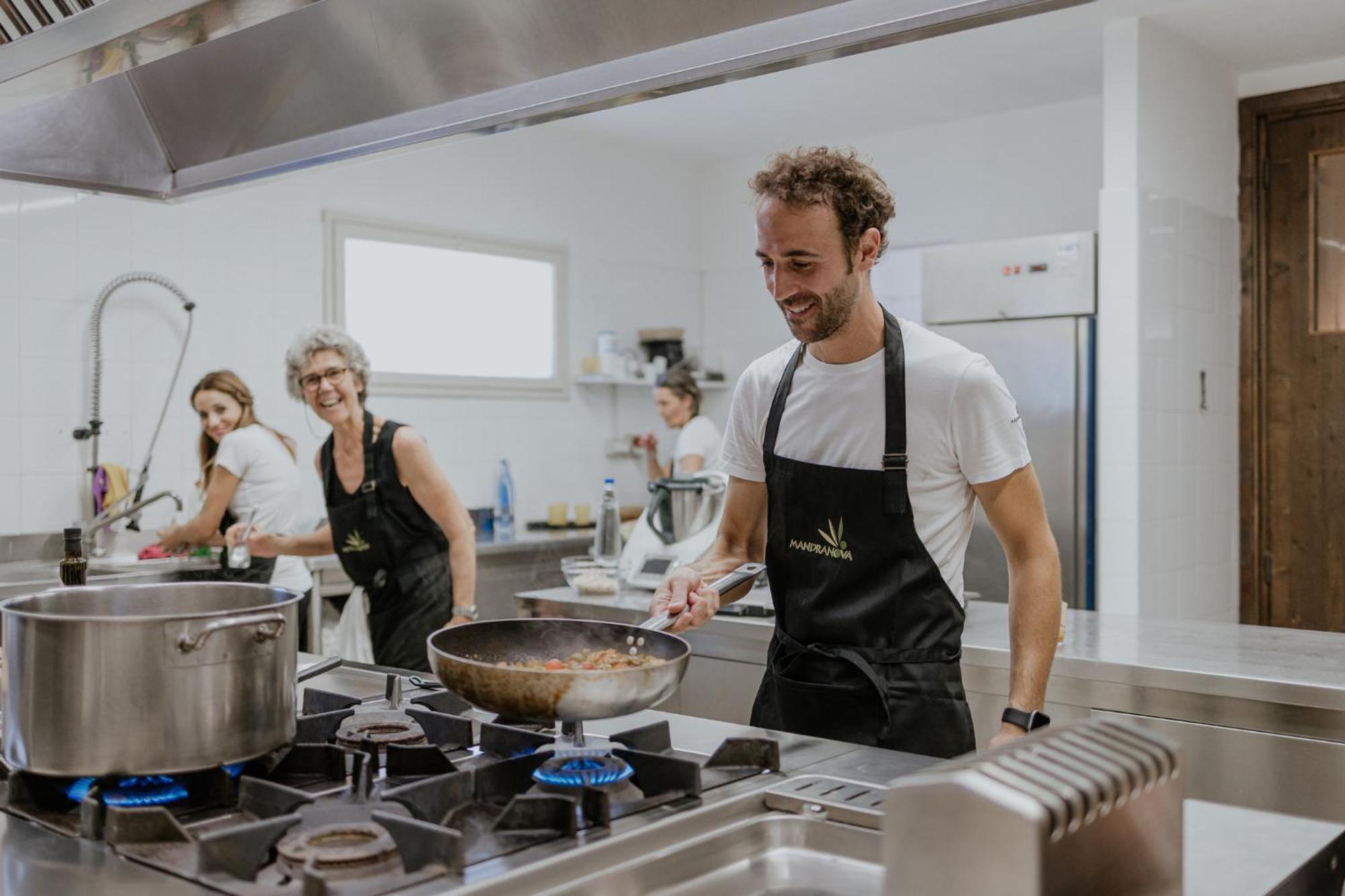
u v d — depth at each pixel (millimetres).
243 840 1004
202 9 1325
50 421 3996
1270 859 1057
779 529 1834
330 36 1844
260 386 4547
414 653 2779
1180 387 4293
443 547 2801
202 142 2248
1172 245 4223
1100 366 4121
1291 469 4621
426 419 5102
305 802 1127
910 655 1721
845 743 1525
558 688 1171
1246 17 3996
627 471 5980
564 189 5676
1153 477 4137
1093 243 4180
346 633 2848
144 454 4227
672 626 1604
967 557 4531
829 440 1775
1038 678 1635
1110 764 886
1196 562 4422
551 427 5609
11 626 1194
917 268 5676
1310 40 4223
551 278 5641
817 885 1072
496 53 1700
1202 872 1024
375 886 961
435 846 992
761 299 6184
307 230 4688
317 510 4723
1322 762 1988
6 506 3896
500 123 1793
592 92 1656
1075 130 5145
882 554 1731
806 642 1804
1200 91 4375
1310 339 4555
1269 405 4668
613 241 5914
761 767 1315
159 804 1193
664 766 1210
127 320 4176
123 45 1456
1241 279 4680
